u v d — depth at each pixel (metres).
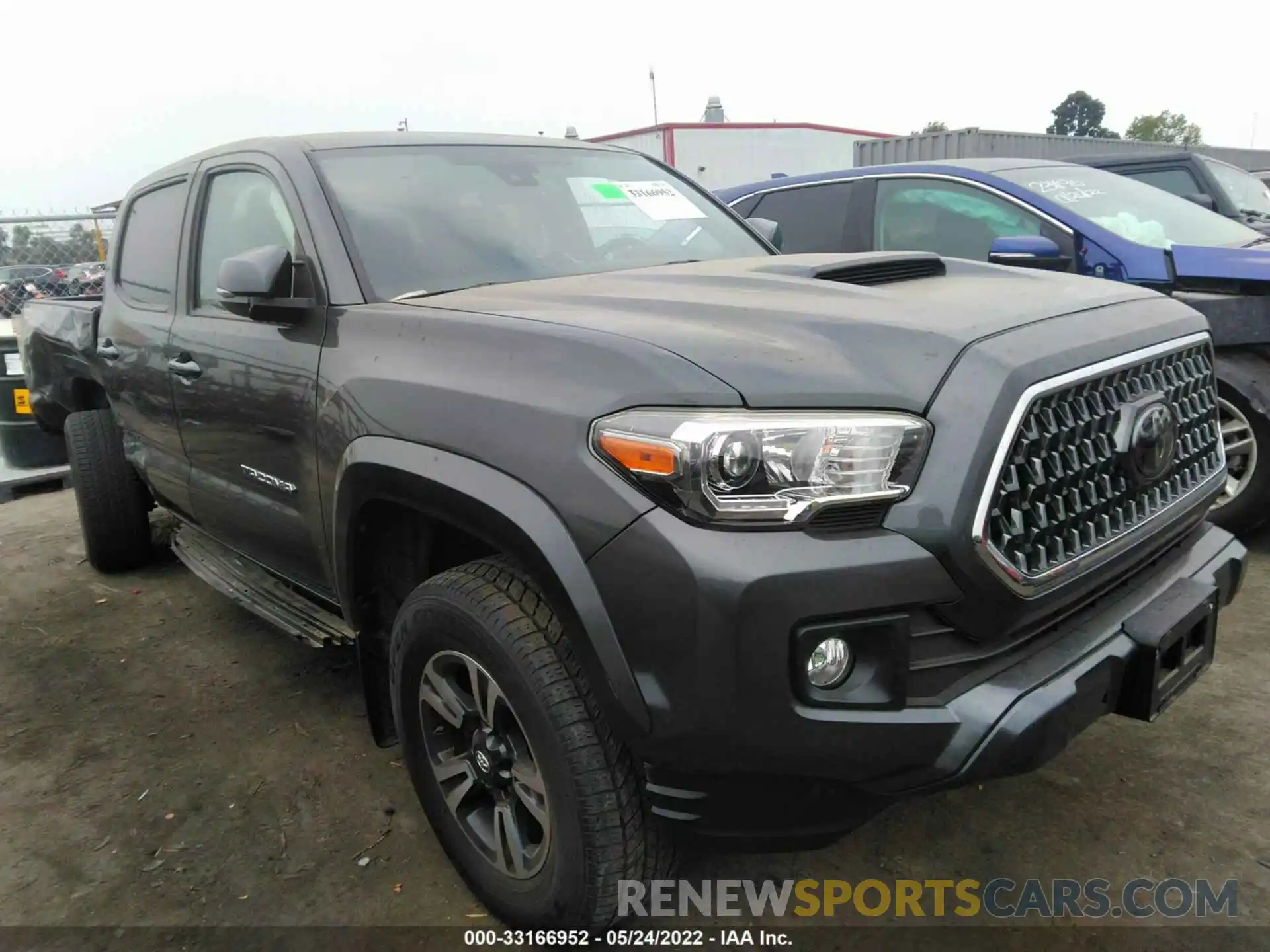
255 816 2.75
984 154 13.51
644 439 1.70
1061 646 1.91
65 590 4.63
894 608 1.69
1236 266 4.00
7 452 6.62
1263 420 3.97
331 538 2.56
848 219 5.60
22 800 2.88
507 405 1.92
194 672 3.69
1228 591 2.37
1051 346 1.88
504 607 1.98
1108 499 1.99
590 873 1.94
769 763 1.70
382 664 2.56
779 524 1.65
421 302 2.42
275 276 2.51
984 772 1.73
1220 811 2.55
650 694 1.72
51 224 8.04
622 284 2.47
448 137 3.17
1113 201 4.91
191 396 3.16
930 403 1.73
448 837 2.35
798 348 1.83
